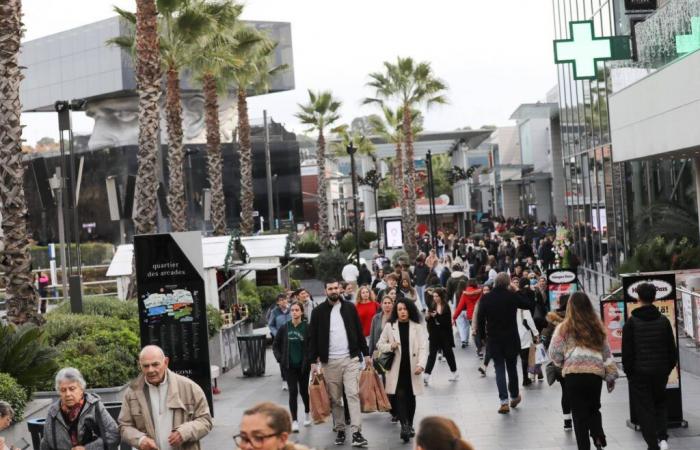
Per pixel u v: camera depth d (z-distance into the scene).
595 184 32.78
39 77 80.81
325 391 12.62
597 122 31.84
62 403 7.94
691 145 19.27
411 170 57.81
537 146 79.44
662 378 10.57
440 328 17.50
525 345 16.42
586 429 10.11
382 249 57.75
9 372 12.70
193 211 72.75
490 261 29.05
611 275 30.78
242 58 40.91
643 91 22.44
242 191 47.94
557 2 37.19
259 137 79.12
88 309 19.70
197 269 13.70
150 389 8.02
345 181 119.31
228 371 21.19
